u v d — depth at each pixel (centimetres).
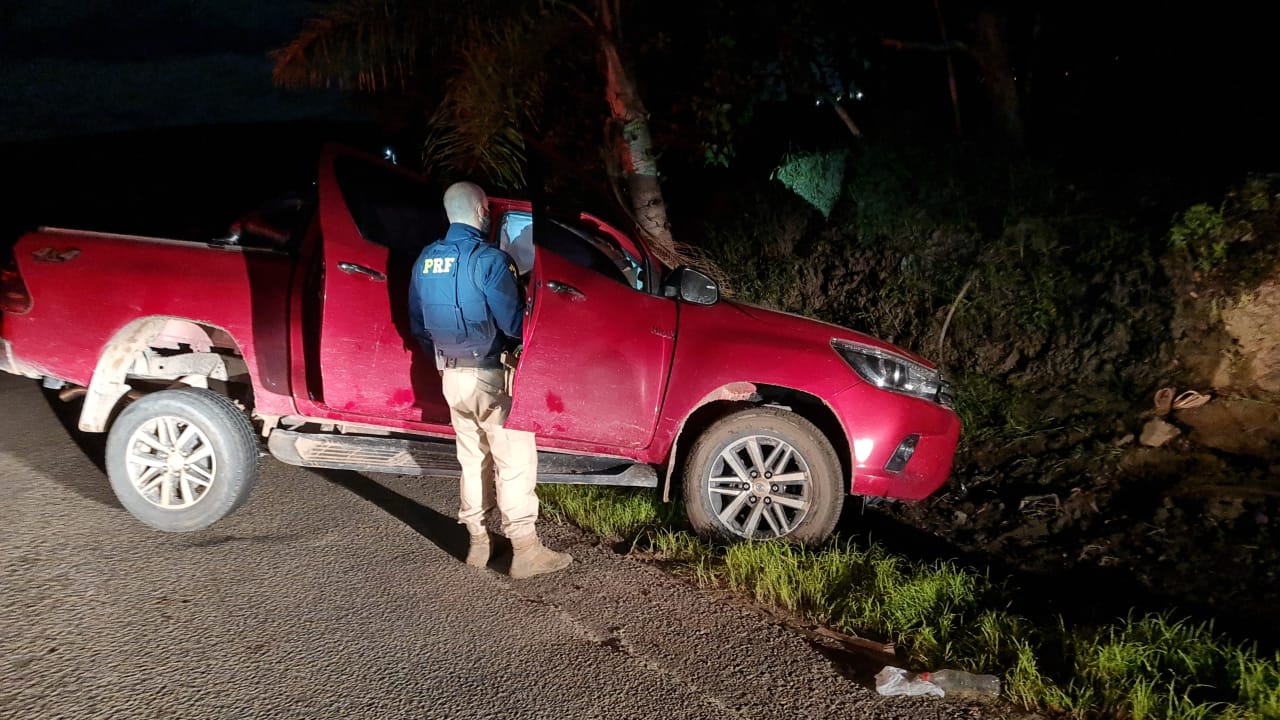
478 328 412
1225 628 443
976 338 747
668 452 503
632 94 754
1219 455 617
